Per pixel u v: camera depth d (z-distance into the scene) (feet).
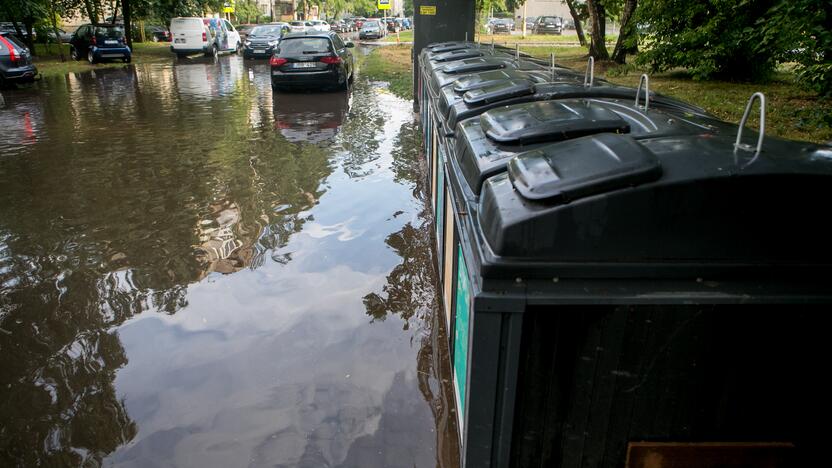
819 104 29.12
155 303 13.85
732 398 5.99
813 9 22.13
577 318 5.73
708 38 42.91
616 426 6.16
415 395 10.43
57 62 77.87
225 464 8.93
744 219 5.56
